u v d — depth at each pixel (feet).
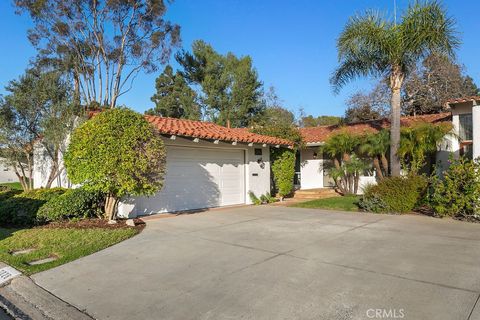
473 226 30.01
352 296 14.52
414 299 14.10
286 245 23.52
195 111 119.24
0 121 46.16
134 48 97.55
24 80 48.34
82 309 14.23
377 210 38.91
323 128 72.33
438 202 34.83
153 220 34.58
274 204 49.24
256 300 14.40
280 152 54.60
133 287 16.37
